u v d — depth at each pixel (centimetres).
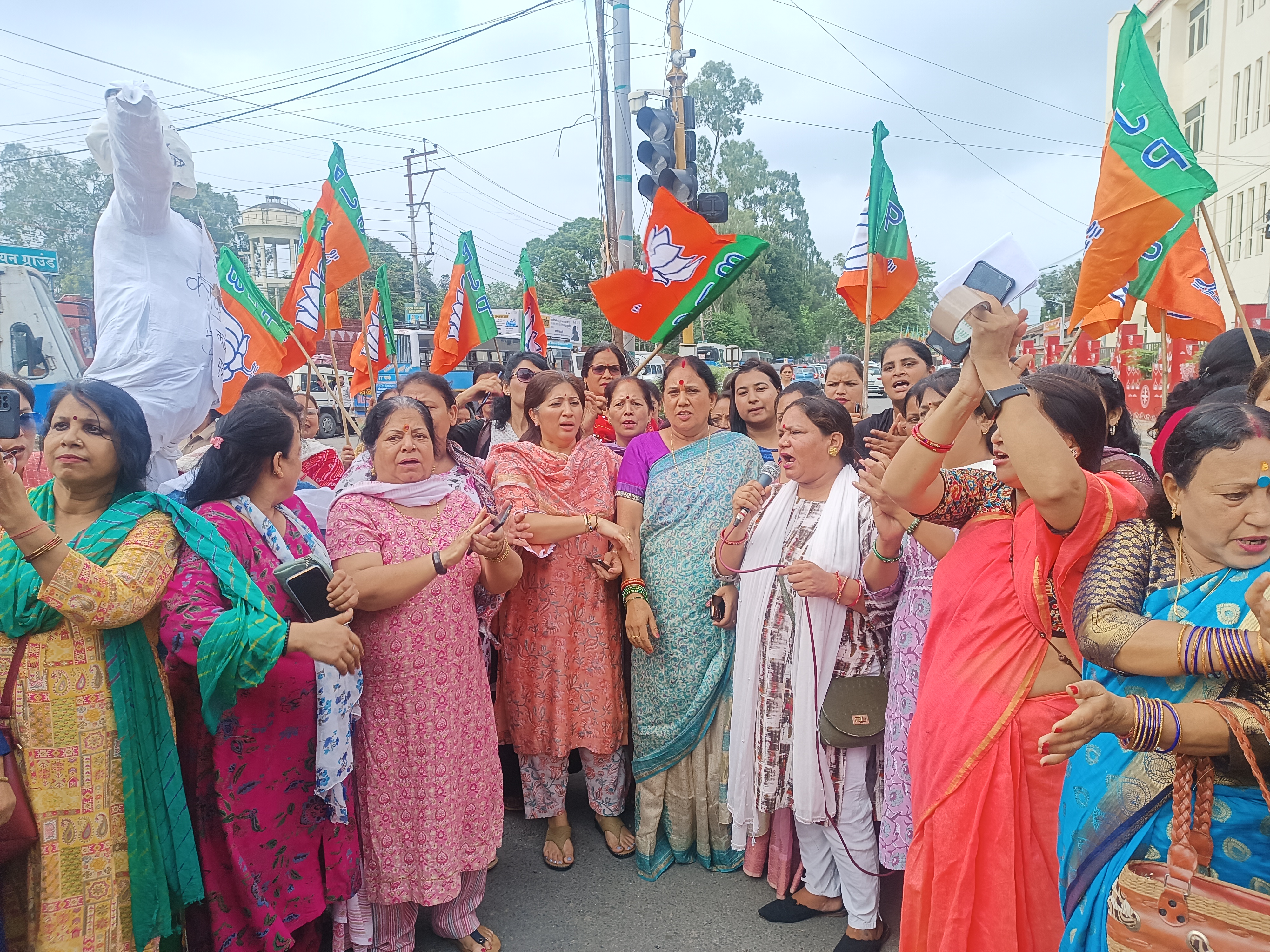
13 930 191
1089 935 138
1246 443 124
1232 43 1958
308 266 516
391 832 239
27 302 738
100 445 195
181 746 214
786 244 5294
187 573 201
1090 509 159
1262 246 1834
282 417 224
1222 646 120
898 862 235
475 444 463
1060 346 1556
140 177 261
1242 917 118
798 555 258
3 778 177
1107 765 140
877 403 2027
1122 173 301
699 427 310
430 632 239
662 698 289
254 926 210
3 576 184
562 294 4319
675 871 295
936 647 194
